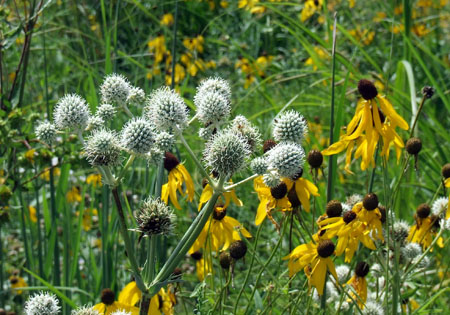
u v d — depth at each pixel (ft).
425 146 3.95
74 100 2.10
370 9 5.46
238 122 2.24
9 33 2.87
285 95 4.54
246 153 2.03
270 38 5.52
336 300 2.58
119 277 3.10
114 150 1.98
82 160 2.75
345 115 3.67
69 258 2.90
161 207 2.02
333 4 5.38
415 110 3.28
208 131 2.23
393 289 2.30
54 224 2.86
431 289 2.73
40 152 2.72
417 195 3.69
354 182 3.75
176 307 2.74
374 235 2.32
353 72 3.48
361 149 2.34
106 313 2.32
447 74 4.82
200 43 4.83
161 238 2.61
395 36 4.93
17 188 2.78
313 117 4.40
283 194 2.28
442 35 5.59
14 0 2.91
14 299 3.15
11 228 3.46
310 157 2.42
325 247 2.27
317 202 2.99
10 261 3.29
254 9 5.20
